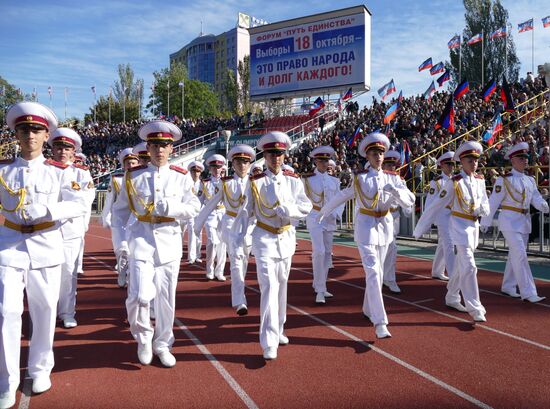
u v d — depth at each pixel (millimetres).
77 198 4438
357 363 4898
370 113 26094
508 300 7461
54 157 6539
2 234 4227
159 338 4906
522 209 7434
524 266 7391
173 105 69312
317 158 8211
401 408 3916
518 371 4625
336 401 4047
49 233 4328
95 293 8328
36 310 4289
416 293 8094
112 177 7867
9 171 4277
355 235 6031
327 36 32594
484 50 46625
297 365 4863
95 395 4195
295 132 31922
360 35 31406
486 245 12719
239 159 7969
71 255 6297
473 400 4035
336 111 33031
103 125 45719
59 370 4777
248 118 35469
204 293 8273
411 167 15961
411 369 4719
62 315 6359
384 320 5633
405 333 5883
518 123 19844
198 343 5582
